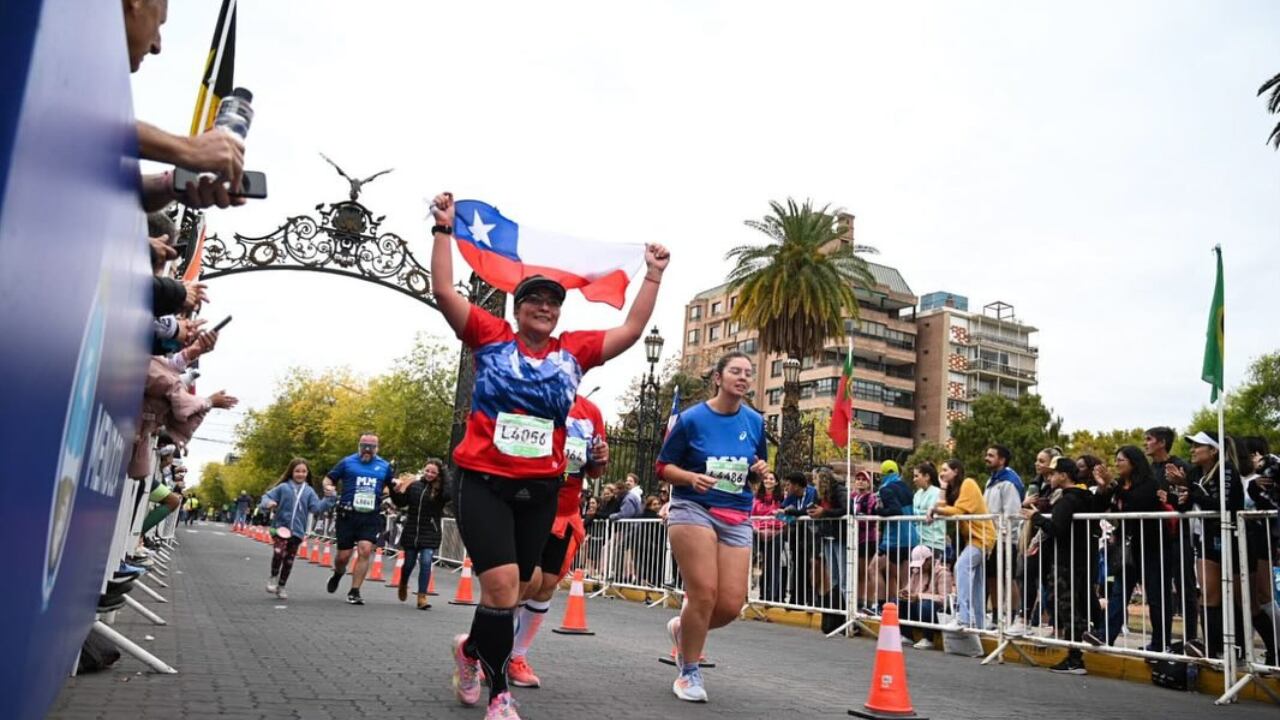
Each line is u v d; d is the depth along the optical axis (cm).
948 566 1034
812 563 1213
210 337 502
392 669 616
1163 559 790
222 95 332
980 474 5866
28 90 120
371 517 1209
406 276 1933
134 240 242
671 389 4788
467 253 521
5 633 154
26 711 189
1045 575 928
